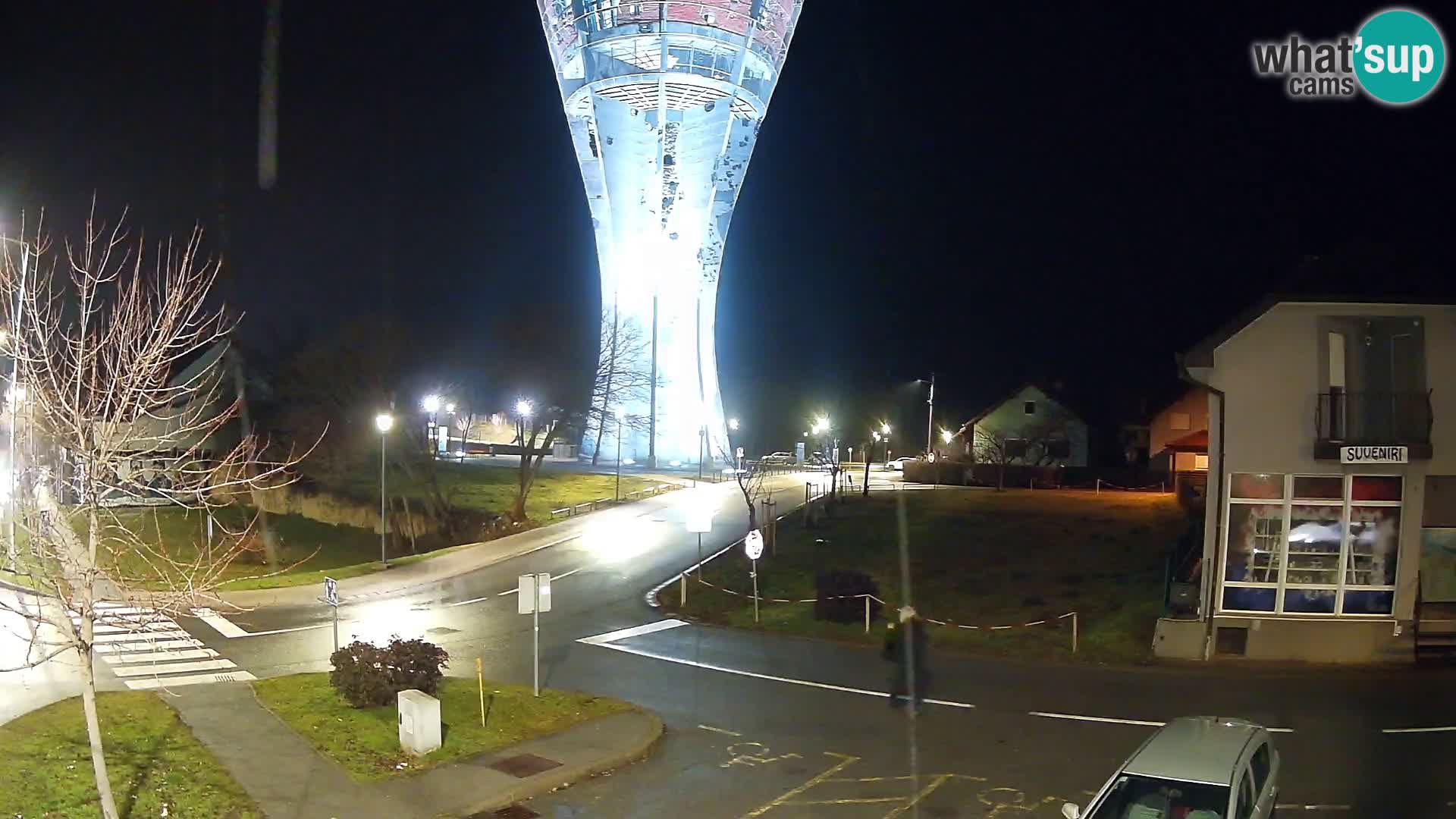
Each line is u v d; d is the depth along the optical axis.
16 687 17.78
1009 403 73.88
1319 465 21.41
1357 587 21.41
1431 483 21.47
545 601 17.61
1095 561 32.28
